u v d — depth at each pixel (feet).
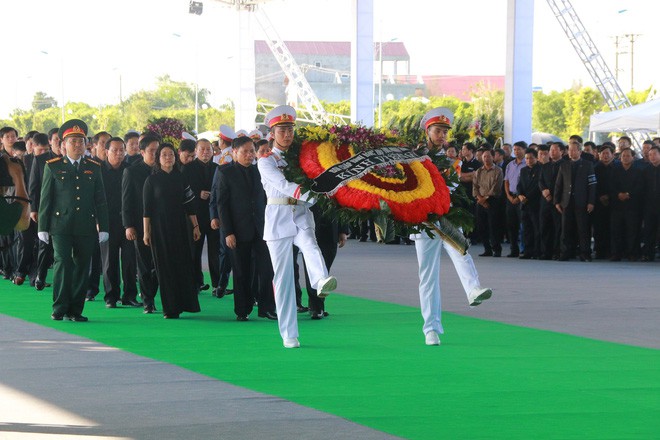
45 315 49.32
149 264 50.72
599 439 25.62
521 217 81.87
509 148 93.81
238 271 47.34
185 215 48.67
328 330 44.21
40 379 32.89
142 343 40.63
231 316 49.34
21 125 476.54
